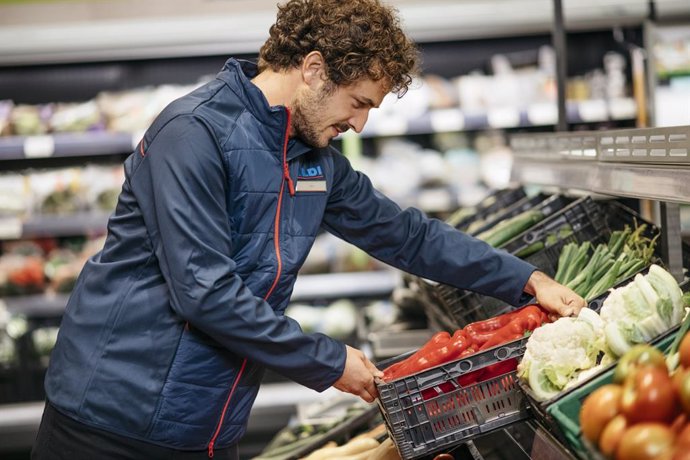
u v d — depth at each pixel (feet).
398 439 6.10
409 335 11.24
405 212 7.73
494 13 14.19
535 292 7.31
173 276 6.06
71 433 6.40
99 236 16.20
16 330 15.14
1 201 15.34
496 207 11.05
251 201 6.39
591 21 14.73
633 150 6.86
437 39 15.71
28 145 14.83
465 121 14.87
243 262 6.46
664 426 4.35
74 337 6.47
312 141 6.48
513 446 6.30
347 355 6.41
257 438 15.29
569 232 8.63
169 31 14.19
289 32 6.28
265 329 6.11
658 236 7.66
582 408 4.84
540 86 15.44
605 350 5.73
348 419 9.39
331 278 15.34
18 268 15.48
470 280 7.59
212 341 6.34
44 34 14.08
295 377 6.33
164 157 6.09
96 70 16.10
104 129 15.26
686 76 14.47
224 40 14.51
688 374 4.36
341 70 6.11
